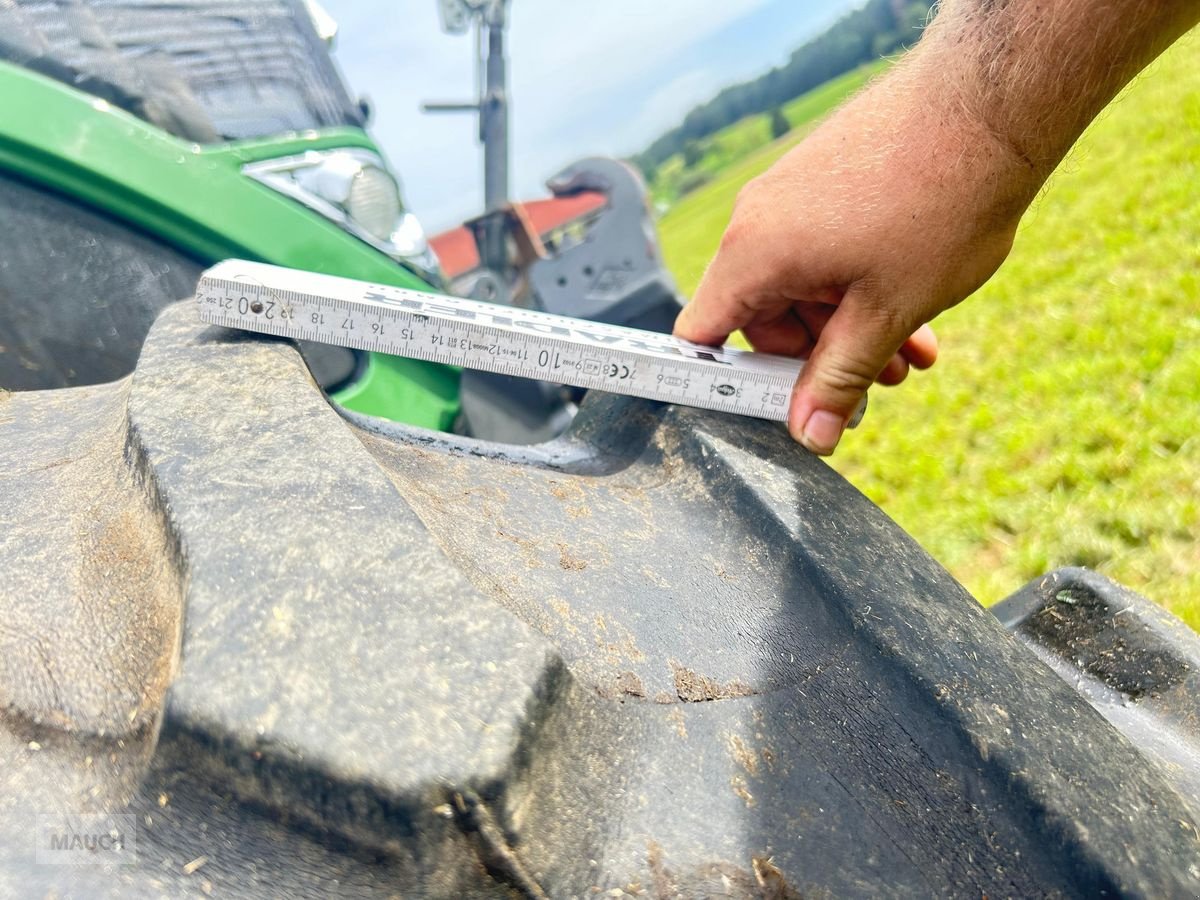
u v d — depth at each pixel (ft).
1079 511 2.46
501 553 0.72
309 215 1.82
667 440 1.00
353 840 0.48
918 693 0.66
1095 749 0.64
